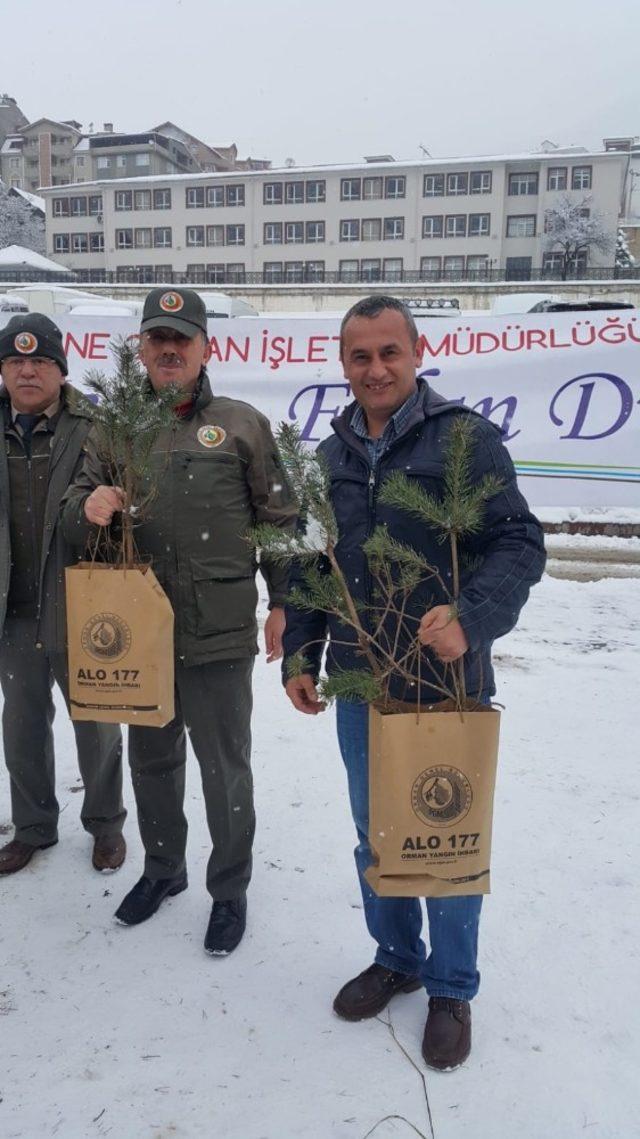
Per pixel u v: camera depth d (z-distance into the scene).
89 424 2.82
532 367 7.28
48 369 2.76
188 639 2.50
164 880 2.81
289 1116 2.01
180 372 2.51
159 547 2.49
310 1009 2.35
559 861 3.04
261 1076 2.12
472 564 2.05
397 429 2.06
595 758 3.82
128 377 2.36
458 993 2.19
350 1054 2.19
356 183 57.09
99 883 2.95
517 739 4.00
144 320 2.48
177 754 2.73
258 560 2.73
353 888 2.91
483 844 1.92
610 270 53.75
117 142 73.00
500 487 1.92
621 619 5.97
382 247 57.34
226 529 2.54
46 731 3.02
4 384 2.81
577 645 5.41
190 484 2.48
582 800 3.45
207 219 59.81
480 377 7.36
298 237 58.56
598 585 6.82
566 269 54.19
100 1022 2.30
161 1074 2.13
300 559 2.15
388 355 2.00
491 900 2.82
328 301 41.31
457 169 55.44
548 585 6.82
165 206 60.38
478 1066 2.15
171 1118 2.00
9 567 2.81
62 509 2.61
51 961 2.55
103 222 61.97
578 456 7.30
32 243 68.25
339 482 2.15
